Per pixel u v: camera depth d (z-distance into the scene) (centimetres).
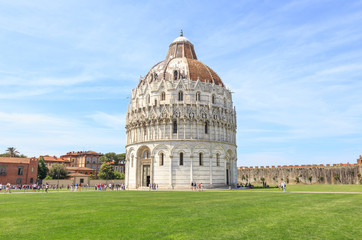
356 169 11675
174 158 8212
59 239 1614
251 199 3972
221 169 8612
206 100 8850
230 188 8169
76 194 5491
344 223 2080
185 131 8375
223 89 9450
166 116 8494
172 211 2659
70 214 2486
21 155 16575
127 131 9656
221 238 1641
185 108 8488
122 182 13838
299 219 2227
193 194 5253
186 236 1678
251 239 1630
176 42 10731
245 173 15238
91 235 1702
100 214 2481
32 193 6003
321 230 1858
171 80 8875
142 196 4728
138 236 1678
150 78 9281
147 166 8631
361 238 1673
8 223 2073
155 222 2092
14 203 3488
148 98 9038
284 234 1745
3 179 11631
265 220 2178
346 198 4075
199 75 9300
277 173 14062
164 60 10656
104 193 5834
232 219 2217
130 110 9725
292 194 5088
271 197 4341
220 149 8725
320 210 2730
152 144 8444
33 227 1930
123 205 3195
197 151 8294
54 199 4116
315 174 12888
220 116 8994
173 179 8106
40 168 14350
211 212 2592
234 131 9694
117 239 1609
